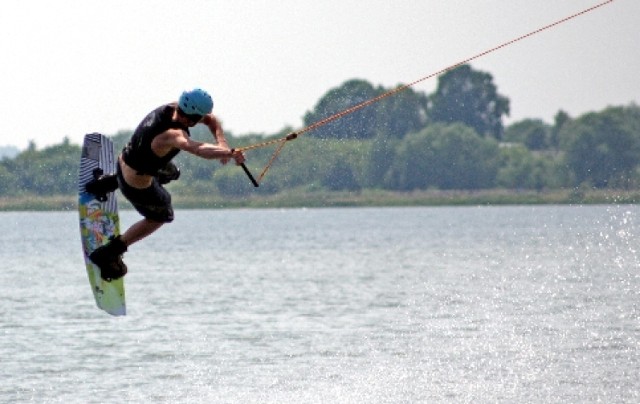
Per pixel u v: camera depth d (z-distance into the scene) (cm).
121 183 4003
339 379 5778
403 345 6775
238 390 5547
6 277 12131
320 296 9656
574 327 7475
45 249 18700
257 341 6950
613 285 10538
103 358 6366
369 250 17250
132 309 8681
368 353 6500
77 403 5272
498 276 11731
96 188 4356
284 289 10338
